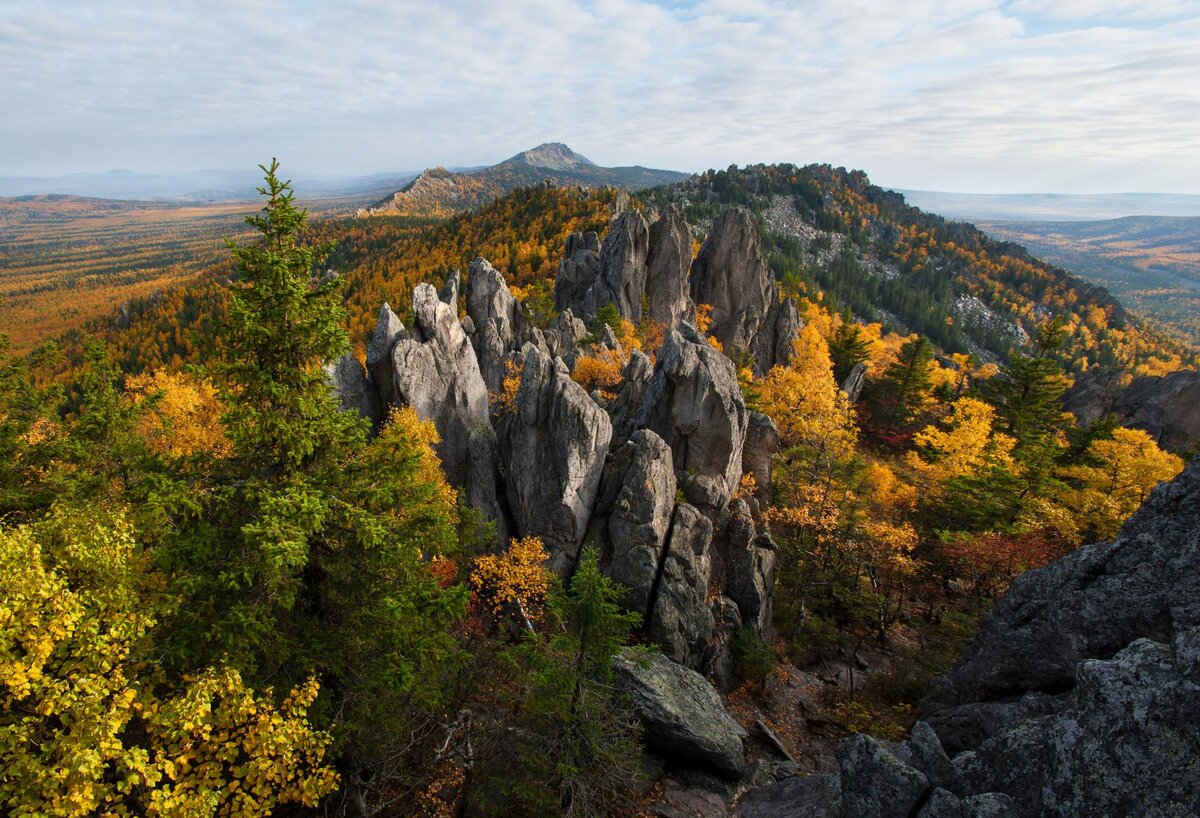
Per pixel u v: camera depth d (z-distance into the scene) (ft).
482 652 91.91
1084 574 71.97
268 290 52.01
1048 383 213.87
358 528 53.31
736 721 96.63
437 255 623.77
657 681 92.63
